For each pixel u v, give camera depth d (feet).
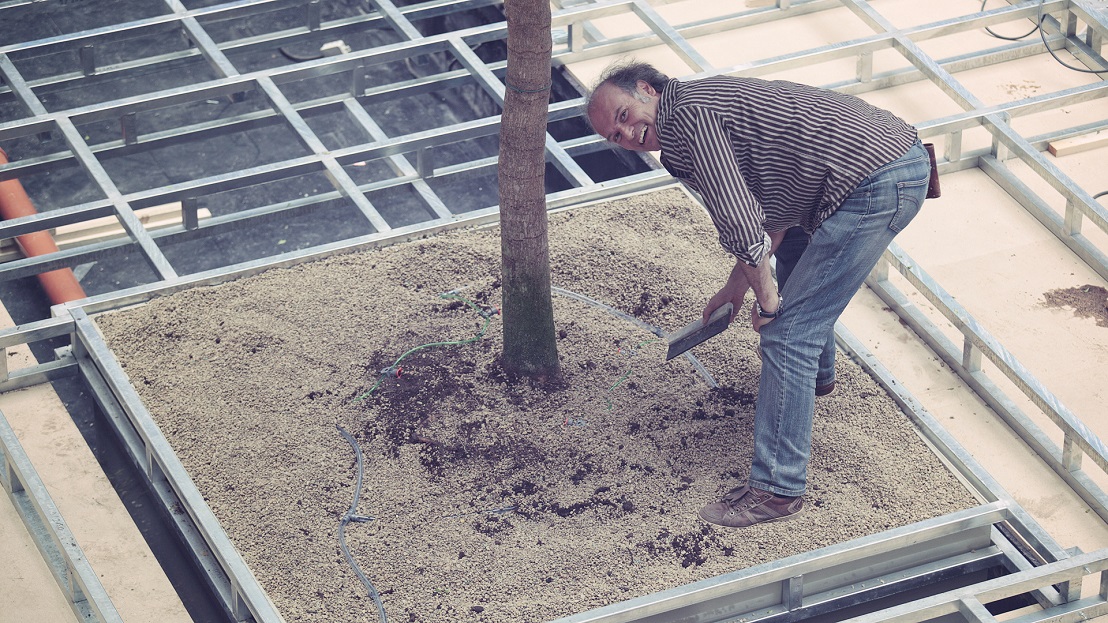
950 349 17.12
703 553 13.99
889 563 14.23
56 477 15.34
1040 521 15.02
